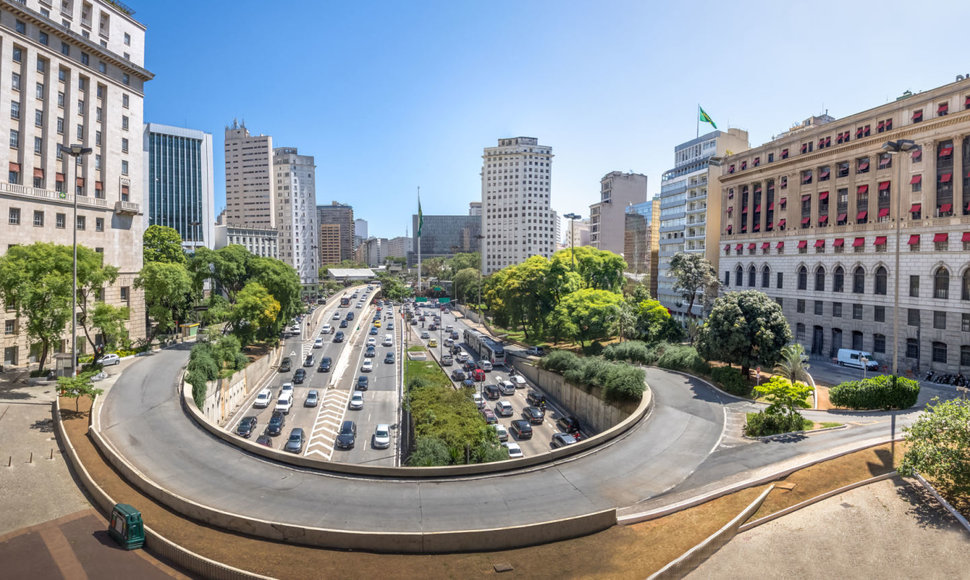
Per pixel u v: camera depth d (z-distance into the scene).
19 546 22.72
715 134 109.25
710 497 26.83
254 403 64.88
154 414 41.66
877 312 67.88
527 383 78.62
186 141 197.25
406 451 49.31
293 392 70.81
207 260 87.31
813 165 76.69
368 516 25.33
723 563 21.45
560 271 88.94
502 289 107.19
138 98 72.31
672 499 27.02
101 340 61.16
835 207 73.88
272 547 22.23
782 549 22.33
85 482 28.75
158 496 26.48
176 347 71.81
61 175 61.31
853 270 70.94
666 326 75.38
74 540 23.16
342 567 20.78
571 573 20.50
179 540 22.59
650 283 139.75
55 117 60.47
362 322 137.00
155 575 20.45
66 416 39.47
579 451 35.12
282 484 29.08
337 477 30.16
